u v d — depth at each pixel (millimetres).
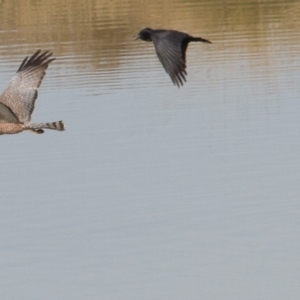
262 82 21359
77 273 13398
